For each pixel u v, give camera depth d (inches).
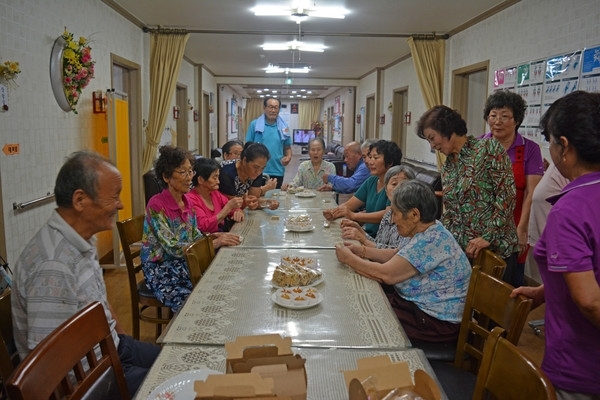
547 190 114.7
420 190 75.4
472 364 72.0
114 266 172.6
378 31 240.5
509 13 179.2
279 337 40.9
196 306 65.2
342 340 55.5
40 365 40.4
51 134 137.9
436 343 75.4
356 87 488.4
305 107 927.0
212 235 102.1
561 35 145.3
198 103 386.9
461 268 76.2
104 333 50.6
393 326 59.6
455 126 90.5
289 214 138.3
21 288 55.5
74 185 56.6
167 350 52.8
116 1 187.2
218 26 231.8
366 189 141.1
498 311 61.5
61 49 139.4
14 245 118.7
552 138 50.4
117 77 218.1
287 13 203.2
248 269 82.1
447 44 241.6
